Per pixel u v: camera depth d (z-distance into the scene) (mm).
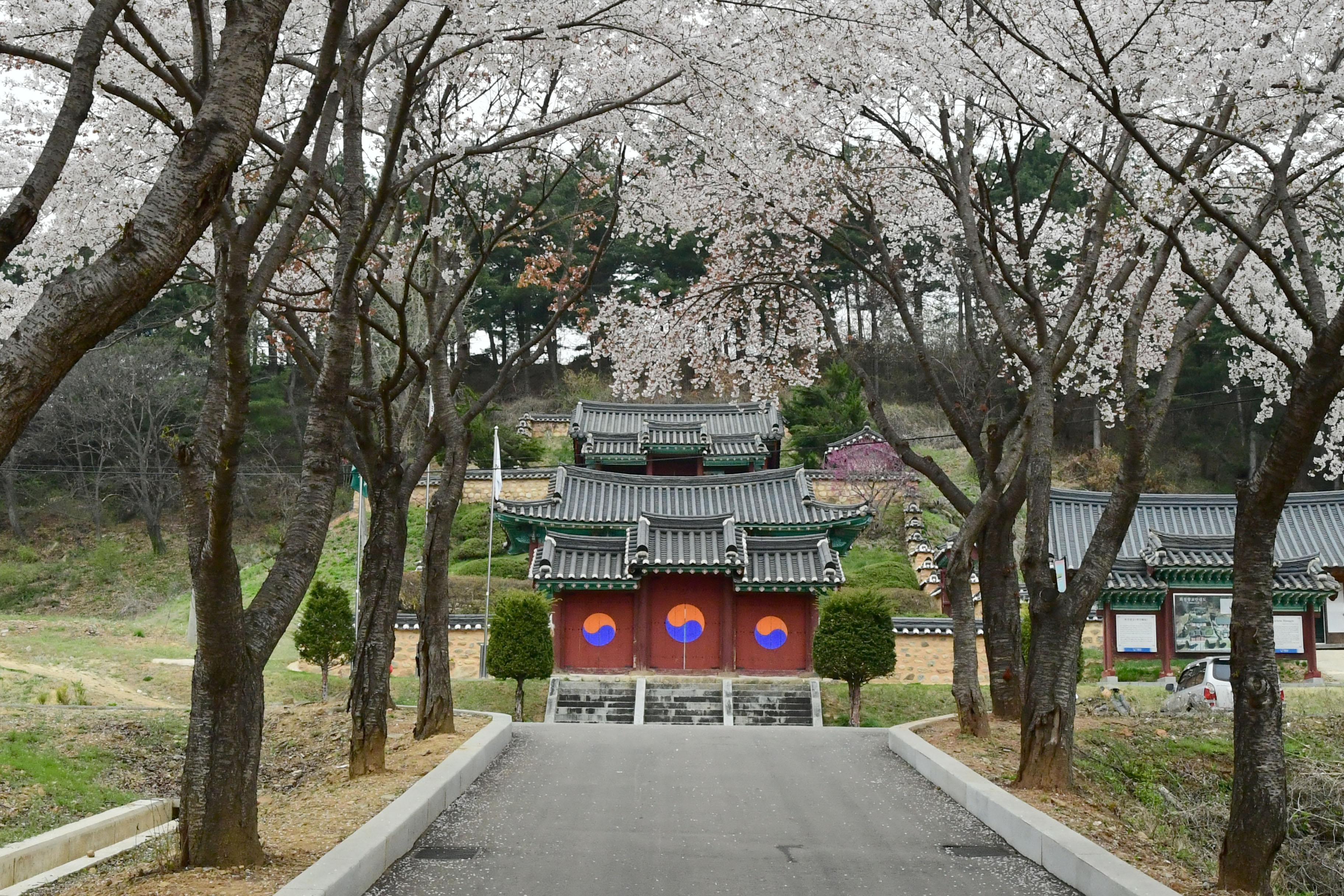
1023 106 11031
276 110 13289
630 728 16344
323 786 11148
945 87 12750
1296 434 7605
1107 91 10383
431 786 10141
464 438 13539
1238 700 7875
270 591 7805
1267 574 7898
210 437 7457
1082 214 16750
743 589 25766
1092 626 30125
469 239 16031
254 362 50250
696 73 11477
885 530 43312
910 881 8039
